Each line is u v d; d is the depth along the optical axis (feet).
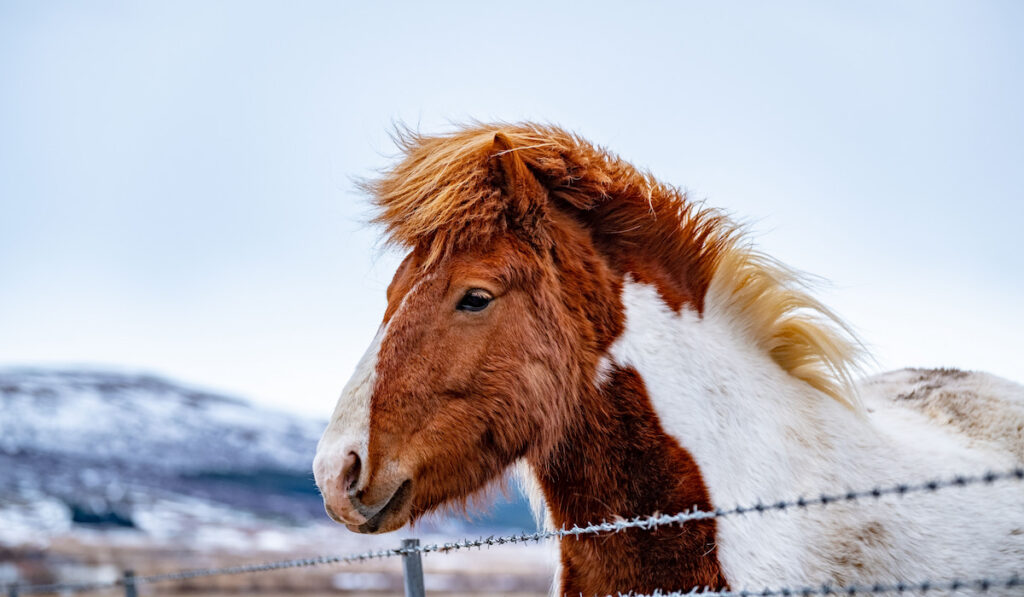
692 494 9.62
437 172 10.20
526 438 9.73
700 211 10.68
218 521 112.37
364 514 9.29
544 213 10.03
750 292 10.52
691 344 10.08
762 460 9.69
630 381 9.87
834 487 9.63
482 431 9.64
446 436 9.55
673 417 9.80
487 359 9.63
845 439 9.99
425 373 9.55
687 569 9.47
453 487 9.72
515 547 93.97
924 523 9.64
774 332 10.55
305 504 139.44
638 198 10.55
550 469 10.11
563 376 9.75
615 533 9.79
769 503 9.53
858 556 9.37
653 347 9.98
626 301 10.12
